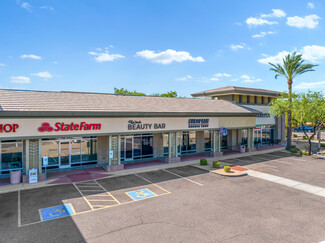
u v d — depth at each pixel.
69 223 11.53
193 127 26.36
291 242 10.00
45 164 18.36
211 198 14.95
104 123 20.61
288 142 34.06
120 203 14.09
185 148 29.69
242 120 31.12
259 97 38.22
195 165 24.30
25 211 12.87
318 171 21.95
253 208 13.45
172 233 10.63
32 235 10.41
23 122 17.17
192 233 10.65
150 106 24.81
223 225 11.41
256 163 25.41
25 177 17.91
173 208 13.38
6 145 19.34
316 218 12.24
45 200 14.47
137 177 19.75
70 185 17.45
